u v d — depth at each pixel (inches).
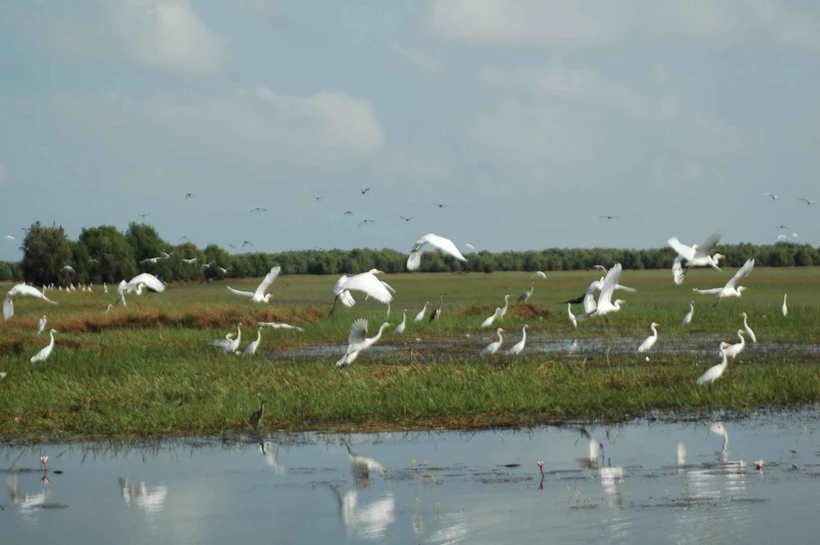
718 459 582.9
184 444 649.6
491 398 743.7
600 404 738.8
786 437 638.5
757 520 467.8
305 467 584.1
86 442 659.4
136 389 791.7
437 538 452.8
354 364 909.2
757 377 816.9
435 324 1475.1
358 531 466.3
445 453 611.2
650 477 545.3
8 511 506.0
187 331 1370.6
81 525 482.3
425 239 562.6
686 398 749.9
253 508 504.1
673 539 443.5
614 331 1391.5
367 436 664.4
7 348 1059.9
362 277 510.6
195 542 455.5
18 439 670.5
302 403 741.9
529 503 502.0
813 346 1142.3
